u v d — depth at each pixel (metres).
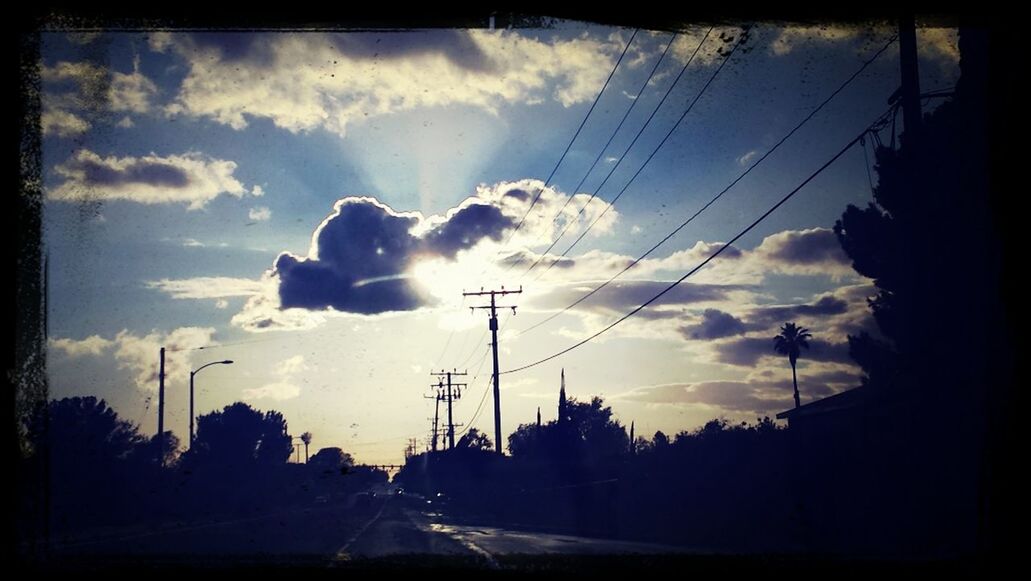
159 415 50.16
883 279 28.84
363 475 167.12
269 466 83.69
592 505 40.41
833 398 31.98
